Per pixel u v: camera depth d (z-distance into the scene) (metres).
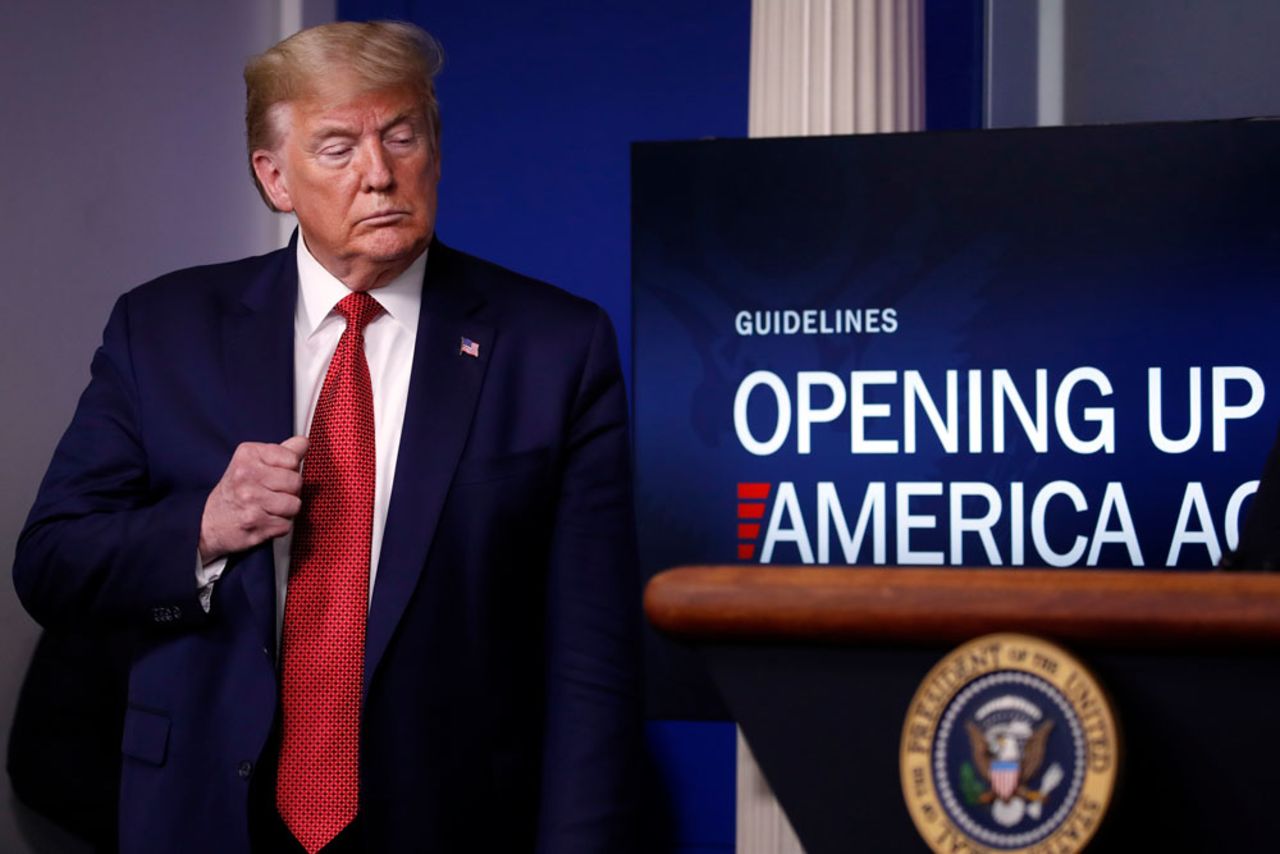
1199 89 5.63
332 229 2.81
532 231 6.36
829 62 4.45
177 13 5.80
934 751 1.06
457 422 2.88
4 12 4.94
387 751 2.73
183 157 5.82
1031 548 4.14
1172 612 1.05
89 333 5.29
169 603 2.73
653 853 6.00
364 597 2.77
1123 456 4.14
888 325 4.22
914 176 4.23
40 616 2.93
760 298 4.26
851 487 4.20
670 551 4.24
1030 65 6.14
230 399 2.88
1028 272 4.18
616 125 6.35
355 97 2.77
